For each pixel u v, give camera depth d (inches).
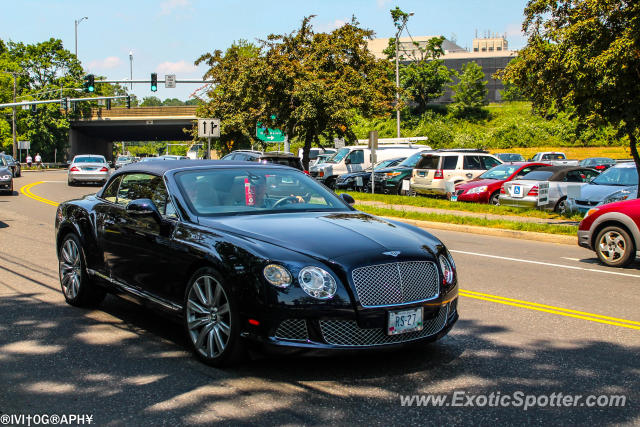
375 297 168.7
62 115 2957.7
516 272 352.8
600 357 194.2
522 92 552.1
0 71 2918.3
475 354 196.2
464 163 840.3
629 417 147.4
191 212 203.6
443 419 145.3
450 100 3208.7
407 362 187.3
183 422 142.4
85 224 247.1
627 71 469.4
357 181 1002.1
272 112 938.1
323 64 946.1
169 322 233.5
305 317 163.5
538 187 664.4
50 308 252.5
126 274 222.7
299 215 207.5
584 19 473.4
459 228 582.2
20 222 560.1
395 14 1438.2
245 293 168.2
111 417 145.1
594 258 414.0
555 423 143.6
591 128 538.0
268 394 159.9
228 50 1115.3
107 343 204.7
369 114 992.2
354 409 150.6
